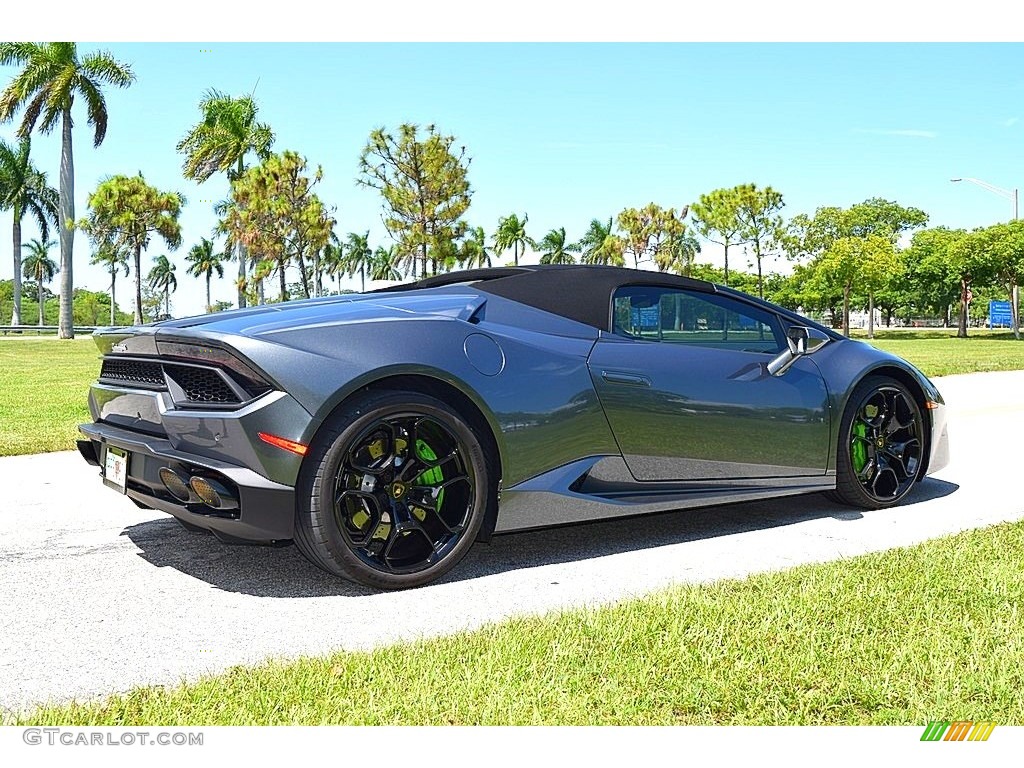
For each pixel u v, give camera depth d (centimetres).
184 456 321
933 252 5978
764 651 248
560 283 386
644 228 4888
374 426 318
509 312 368
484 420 345
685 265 5066
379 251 8669
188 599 323
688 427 391
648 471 384
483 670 240
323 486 311
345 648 274
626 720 214
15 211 6038
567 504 363
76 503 492
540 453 354
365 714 217
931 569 327
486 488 343
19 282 6162
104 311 9869
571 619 279
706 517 457
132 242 4591
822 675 234
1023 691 224
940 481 546
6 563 370
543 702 222
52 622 299
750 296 436
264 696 225
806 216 5622
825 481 445
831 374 445
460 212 3353
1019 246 4747
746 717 215
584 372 366
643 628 267
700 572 354
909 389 482
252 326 321
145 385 350
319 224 3562
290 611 310
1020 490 516
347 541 318
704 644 254
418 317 341
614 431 372
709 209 4759
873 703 220
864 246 5034
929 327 9669
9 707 232
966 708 217
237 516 314
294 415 307
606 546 399
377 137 3253
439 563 335
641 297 398
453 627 292
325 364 313
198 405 324
